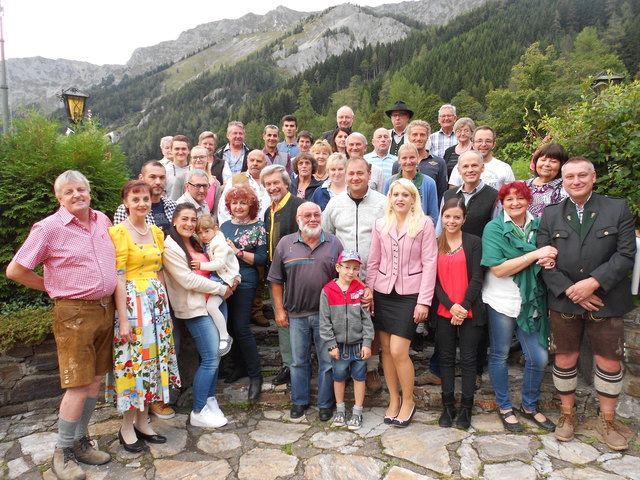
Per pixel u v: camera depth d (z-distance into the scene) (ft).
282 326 12.04
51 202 14.24
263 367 14.24
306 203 11.43
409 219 10.86
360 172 11.63
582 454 9.45
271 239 12.85
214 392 11.75
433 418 11.25
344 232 12.14
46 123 14.82
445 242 11.02
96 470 9.32
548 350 10.57
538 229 10.44
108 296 9.35
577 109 13.01
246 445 10.26
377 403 12.24
